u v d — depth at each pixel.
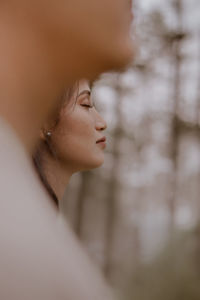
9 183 0.19
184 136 15.38
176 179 15.59
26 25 0.26
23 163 0.21
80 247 0.19
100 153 1.10
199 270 10.62
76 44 0.27
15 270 0.17
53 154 0.94
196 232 10.96
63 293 0.17
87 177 14.66
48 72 0.27
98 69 0.28
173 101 15.23
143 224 15.41
